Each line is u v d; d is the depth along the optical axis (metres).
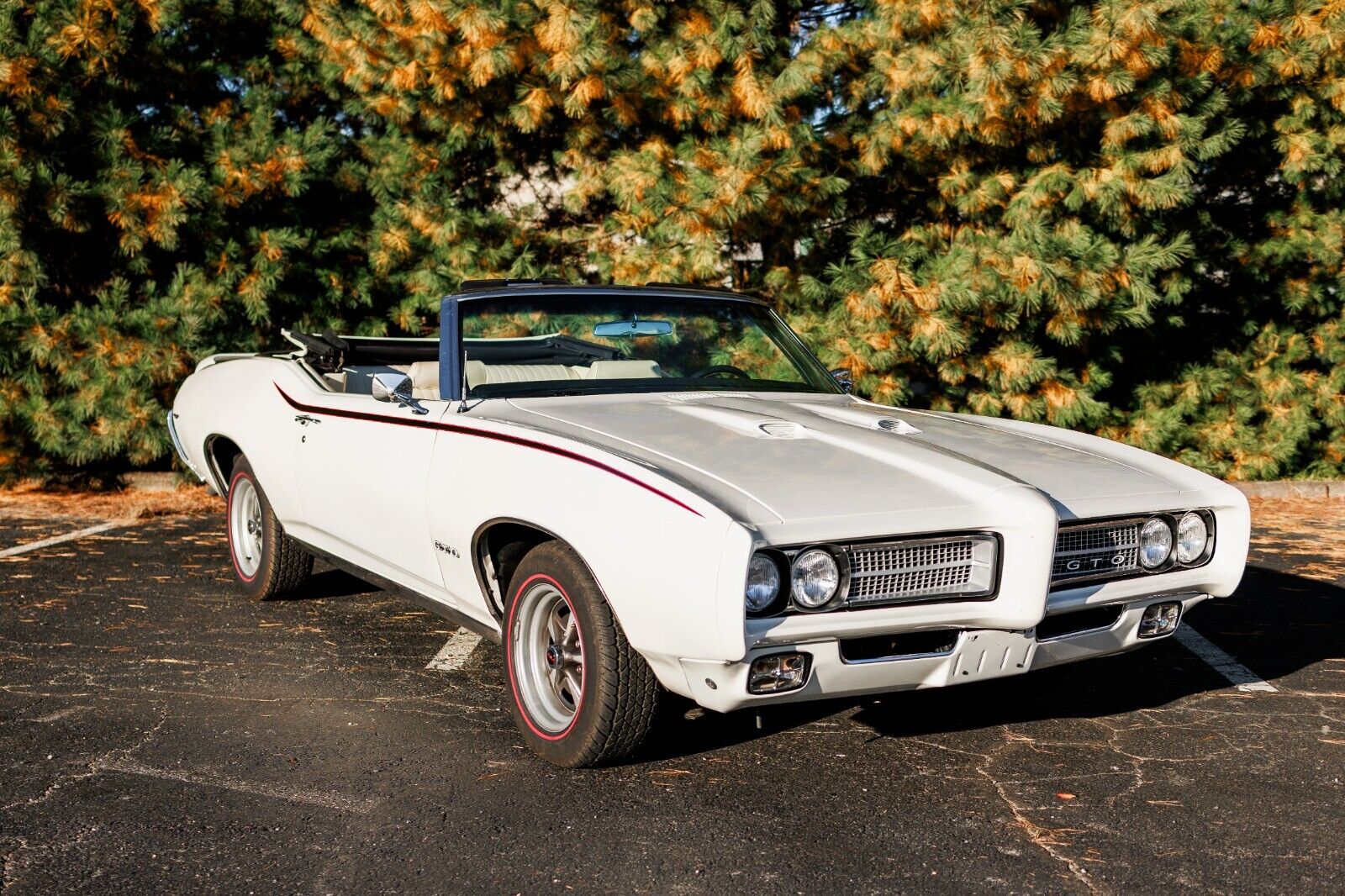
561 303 4.72
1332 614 5.89
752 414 4.16
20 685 4.47
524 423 3.96
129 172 8.80
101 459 9.73
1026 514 3.31
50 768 3.64
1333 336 10.54
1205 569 3.81
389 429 4.47
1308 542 8.01
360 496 4.61
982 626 3.38
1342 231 10.01
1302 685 4.66
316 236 9.69
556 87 8.75
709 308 5.08
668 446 3.66
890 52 8.38
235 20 9.87
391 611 5.70
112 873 2.96
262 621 5.47
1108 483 3.74
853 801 3.46
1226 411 10.52
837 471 3.52
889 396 8.98
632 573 3.23
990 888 2.93
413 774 3.64
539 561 3.68
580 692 3.67
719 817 3.34
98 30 8.73
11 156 8.49
